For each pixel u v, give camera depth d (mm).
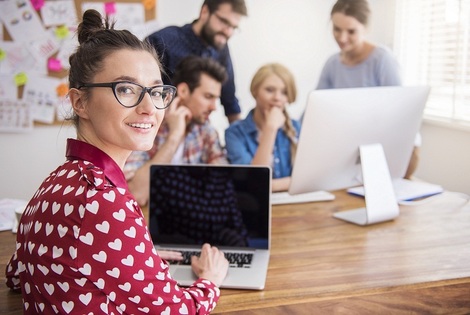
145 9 2838
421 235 1753
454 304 1375
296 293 1333
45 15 2881
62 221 935
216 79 2838
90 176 961
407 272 1448
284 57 2938
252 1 2842
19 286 1341
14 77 2918
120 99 1001
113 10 2844
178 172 1657
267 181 1620
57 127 3004
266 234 1615
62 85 2965
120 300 952
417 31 3057
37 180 3047
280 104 2949
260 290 1352
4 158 2996
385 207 1873
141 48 1052
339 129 1851
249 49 2887
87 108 1027
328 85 3021
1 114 2945
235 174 1635
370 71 2938
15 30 2881
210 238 1643
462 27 2668
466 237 1725
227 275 1418
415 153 2684
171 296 1013
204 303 1130
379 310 1326
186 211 1649
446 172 2887
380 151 1906
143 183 2689
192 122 2836
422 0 3000
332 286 1367
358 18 2926
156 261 992
